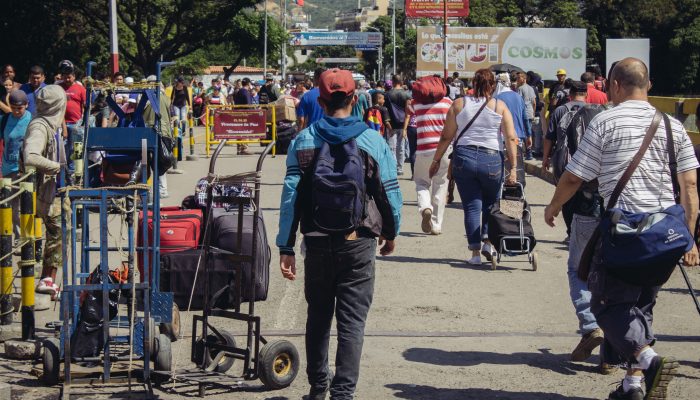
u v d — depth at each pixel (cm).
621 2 8138
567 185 552
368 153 523
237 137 2384
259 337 616
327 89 533
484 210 1037
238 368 656
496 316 809
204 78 10350
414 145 1755
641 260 514
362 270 529
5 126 974
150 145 691
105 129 696
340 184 511
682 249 515
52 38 4753
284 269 539
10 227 746
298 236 1188
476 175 1005
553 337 743
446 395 602
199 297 811
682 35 7694
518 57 5538
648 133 537
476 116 999
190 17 5638
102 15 5153
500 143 1014
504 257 1087
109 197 630
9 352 687
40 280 853
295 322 782
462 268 1016
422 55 5575
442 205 1227
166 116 1322
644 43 3281
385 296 881
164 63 709
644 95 552
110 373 609
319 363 550
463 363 673
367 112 1905
